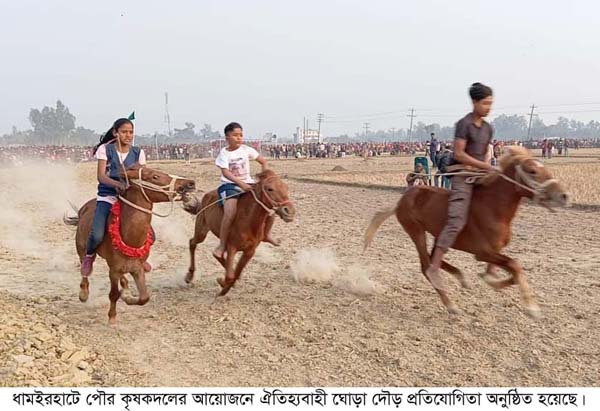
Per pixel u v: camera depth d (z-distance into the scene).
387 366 6.29
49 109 151.88
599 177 31.16
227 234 8.16
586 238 12.67
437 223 7.73
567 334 6.95
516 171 6.92
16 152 65.12
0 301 8.23
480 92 7.17
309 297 8.60
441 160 19.53
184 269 10.64
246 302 8.45
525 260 10.68
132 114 7.36
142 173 7.03
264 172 7.95
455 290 8.69
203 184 30.39
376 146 78.62
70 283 9.77
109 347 6.90
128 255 7.07
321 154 73.31
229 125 8.24
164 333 7.36
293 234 14.02
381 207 19.02
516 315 7.59
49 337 6.86
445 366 6.24
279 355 6.63
